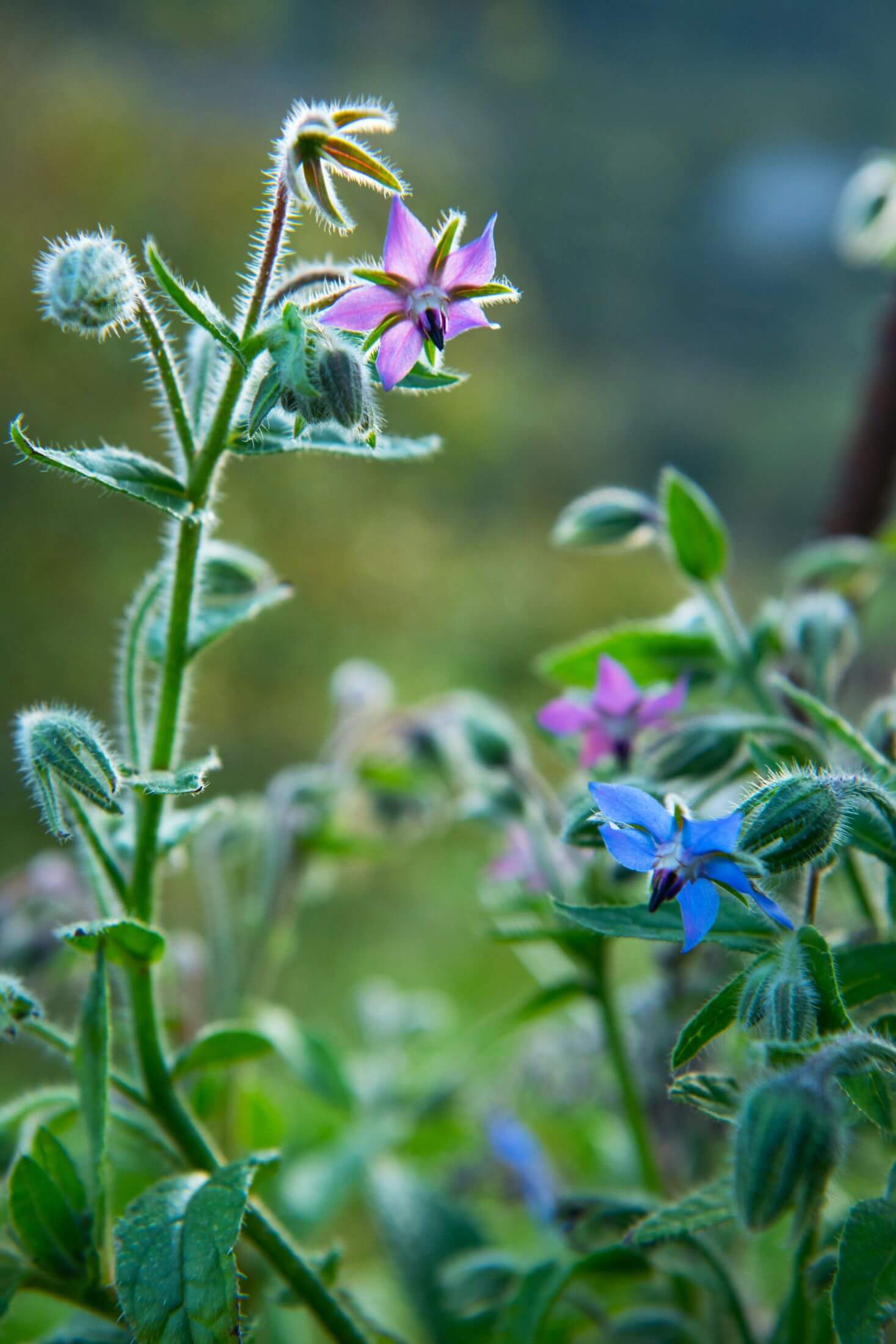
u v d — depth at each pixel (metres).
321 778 0.54
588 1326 0.47
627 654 0.47
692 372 3.63
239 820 0.54
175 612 0.41
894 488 0.53
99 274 0.40
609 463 2.95
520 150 4.41
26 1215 0.40
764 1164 0.37
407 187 0.40
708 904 0.38
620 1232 0.44
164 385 0.40
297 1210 0.53
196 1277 0.38
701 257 4.25
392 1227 0.51
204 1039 0.42
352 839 0.54
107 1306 0.40
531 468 2.53
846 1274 0.37
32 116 2.16
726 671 0.47
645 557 2.28
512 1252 0.52
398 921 1.21
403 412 2.22
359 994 0.61
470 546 2.14
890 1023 0.39
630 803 0.39
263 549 1.89
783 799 0.39
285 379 0.39
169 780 0.39
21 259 1.99
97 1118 0.40
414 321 0.40
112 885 0.41
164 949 0.41
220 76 3.64
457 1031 0.75
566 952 0.46
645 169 4.50
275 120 2.72
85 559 1.81
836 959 0.40
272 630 1.79
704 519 0.46
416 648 1.89
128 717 0.42
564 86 4.89
